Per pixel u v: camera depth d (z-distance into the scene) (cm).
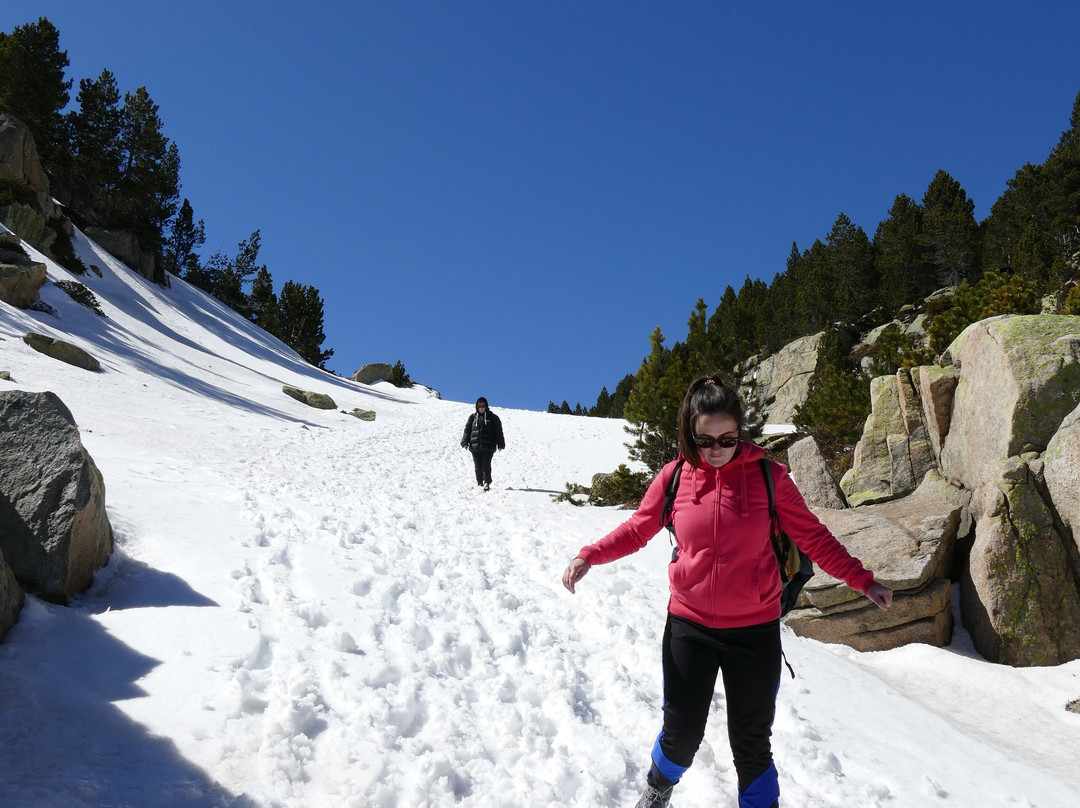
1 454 382
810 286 5544
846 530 675
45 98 4341
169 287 4753
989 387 671
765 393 5194
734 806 287
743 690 242
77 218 4469
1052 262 3631
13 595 330
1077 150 4488
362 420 2781
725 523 245
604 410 9406
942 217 5144
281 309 6894
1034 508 578
